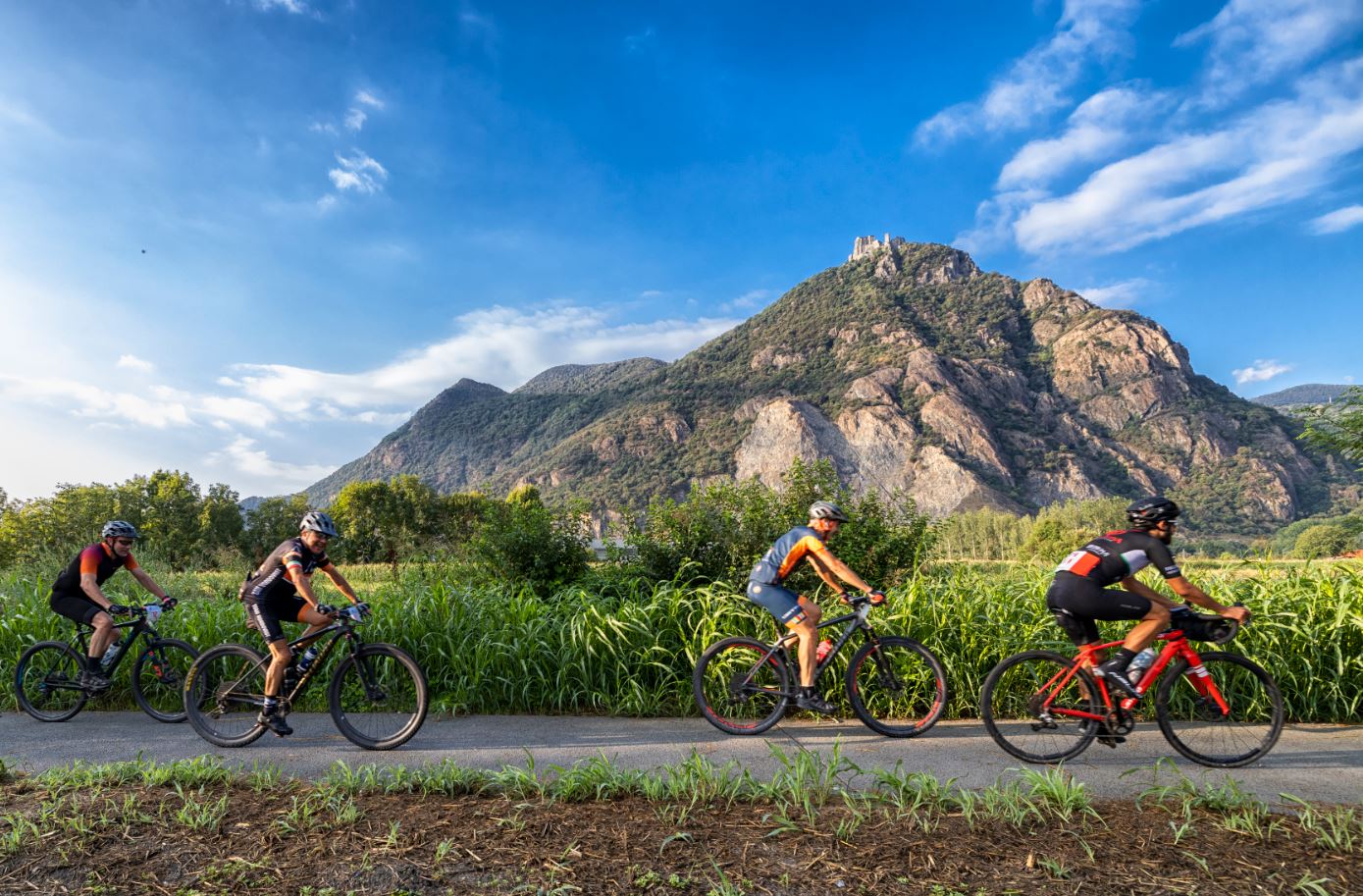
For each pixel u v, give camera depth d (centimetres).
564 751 540
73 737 617
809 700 591
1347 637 644
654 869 319
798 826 361
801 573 845
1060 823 366
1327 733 581
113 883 315
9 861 337
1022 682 630
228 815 390
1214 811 384
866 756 516
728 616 698
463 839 352
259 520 6053
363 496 7388
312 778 469
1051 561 820
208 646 782
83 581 657
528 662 684
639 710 660
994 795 393
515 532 958
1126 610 504
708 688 631
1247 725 560
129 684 746
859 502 925
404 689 573
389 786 432
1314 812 381
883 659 611
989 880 305
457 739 582
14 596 940
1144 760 504
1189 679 530
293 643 586
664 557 937
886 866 319
